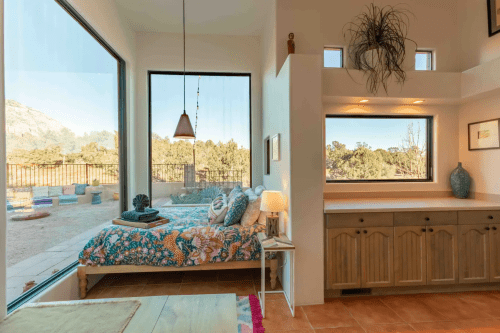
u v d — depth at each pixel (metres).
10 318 1.21
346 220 2.49
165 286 2.84
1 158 1.57
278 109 2.91
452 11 3.21
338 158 3.26
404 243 2.53
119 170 3.71
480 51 2.94
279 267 2.91
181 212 3.63
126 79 3.89
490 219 2.60
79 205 2.59
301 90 2.42
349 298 2.52
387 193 3.23
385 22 2.99
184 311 1.26
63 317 1.22
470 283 2.65
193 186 4.30
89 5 2.65
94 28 2.85
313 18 3.02
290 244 2.27
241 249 2.67
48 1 2.12
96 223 2.94
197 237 2.66
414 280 2.53
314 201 2.41
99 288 2.78
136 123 4.15
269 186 3.56
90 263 2.54
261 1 3.39
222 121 4.34
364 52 2.86
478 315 2.22
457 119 3.29
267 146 3.81
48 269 2.15
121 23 3.58
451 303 2.41
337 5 3.05
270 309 2.32
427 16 3.16
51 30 2.16
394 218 2.53
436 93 2.88
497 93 2.73
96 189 2.95
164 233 2.66
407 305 2.38
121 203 3.76
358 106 3.19
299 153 2.41
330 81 2.76
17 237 1.82
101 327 1.14
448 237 2.56
